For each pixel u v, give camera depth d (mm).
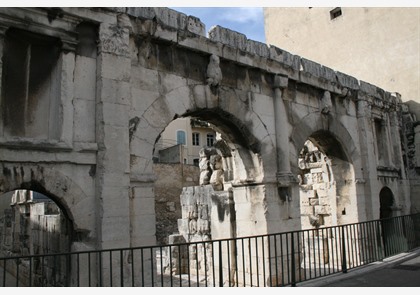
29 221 14812
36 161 6891
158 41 9062
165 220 27875
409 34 18297
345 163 14648
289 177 11305
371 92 15961
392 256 11250
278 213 11086
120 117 7902
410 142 17969
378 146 16594
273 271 10648
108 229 7383
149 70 8844
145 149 8469
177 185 29391
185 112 9383
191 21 9695
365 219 14461
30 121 7320
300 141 12250
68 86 7488
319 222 15992
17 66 7309
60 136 7246
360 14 20188
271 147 11281
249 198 11273
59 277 9172
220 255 7371
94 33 8086
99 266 6910
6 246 18500
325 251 15164
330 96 13836
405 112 18109
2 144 6523
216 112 10242
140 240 8016
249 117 10812
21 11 7117
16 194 16984
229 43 10477
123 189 7715
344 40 20734
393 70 18750
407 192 17344
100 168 7508
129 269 7633
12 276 16500
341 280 8797
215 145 13297
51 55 7734
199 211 14719
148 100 8703
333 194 14969
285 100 12016
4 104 7039
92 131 7730
